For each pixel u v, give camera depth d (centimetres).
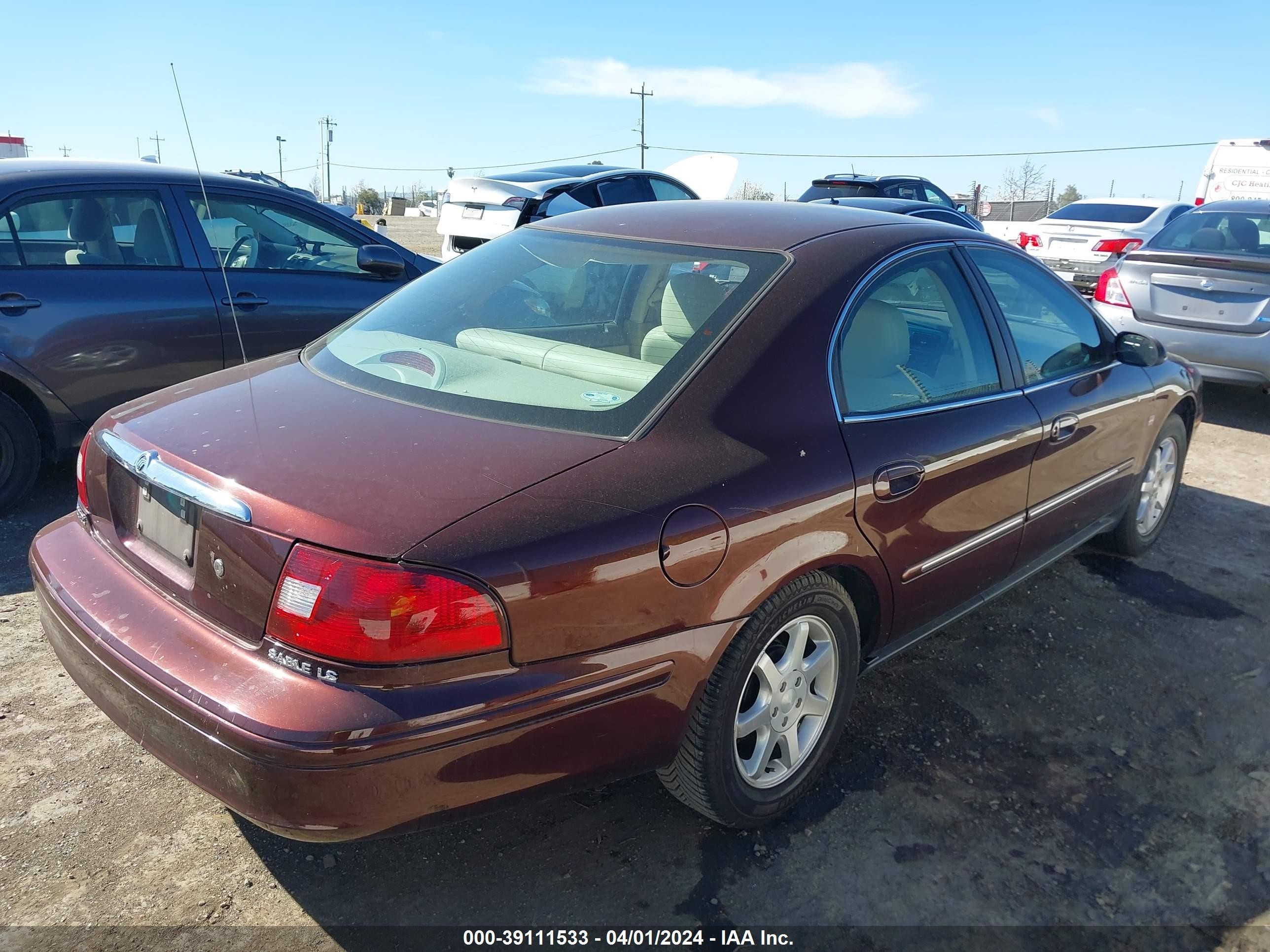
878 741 296
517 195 970
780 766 255
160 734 194
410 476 197
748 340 239
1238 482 559
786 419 236
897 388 270
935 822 261
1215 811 271
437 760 181
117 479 236
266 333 501
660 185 1109
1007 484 305
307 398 239
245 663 188
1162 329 673
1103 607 392
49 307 433
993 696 324
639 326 253
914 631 294
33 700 299
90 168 461
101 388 454
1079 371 354
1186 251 678
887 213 317
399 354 260
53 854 235
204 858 237
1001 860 247
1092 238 1228
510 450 208
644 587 201
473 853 243
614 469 207
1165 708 322
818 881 237
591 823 255
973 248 321
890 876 240
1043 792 276
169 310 467
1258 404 762
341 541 180
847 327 259
